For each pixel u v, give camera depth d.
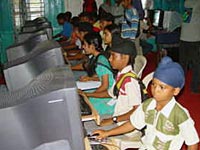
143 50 6.12
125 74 2.24
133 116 1.81
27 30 3.41
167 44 5.95
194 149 1.65
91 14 4.84
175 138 1.66
